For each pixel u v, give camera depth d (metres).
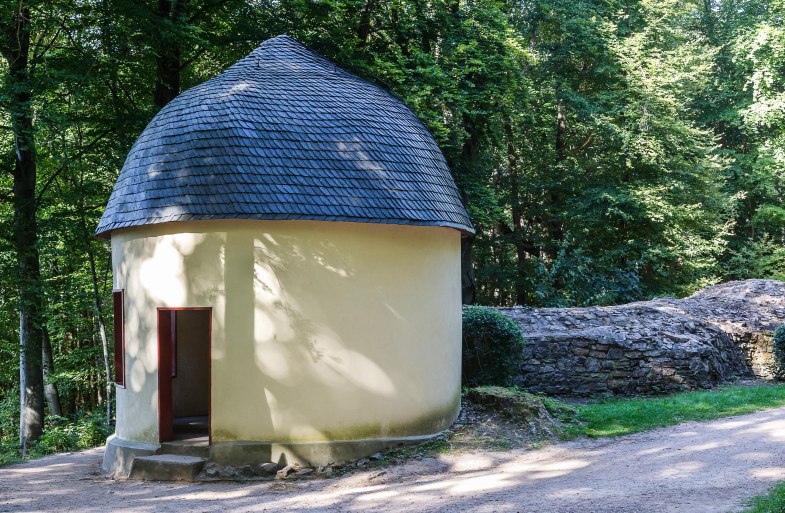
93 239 20.69
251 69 12.88
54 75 16.75
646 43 30.09
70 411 29.78
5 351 22.62
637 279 27.62
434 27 22.12
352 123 11.74
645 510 7.52
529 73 30.02
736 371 17.78
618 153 29.67
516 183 31.42
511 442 11.44
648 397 15.65
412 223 11.05
